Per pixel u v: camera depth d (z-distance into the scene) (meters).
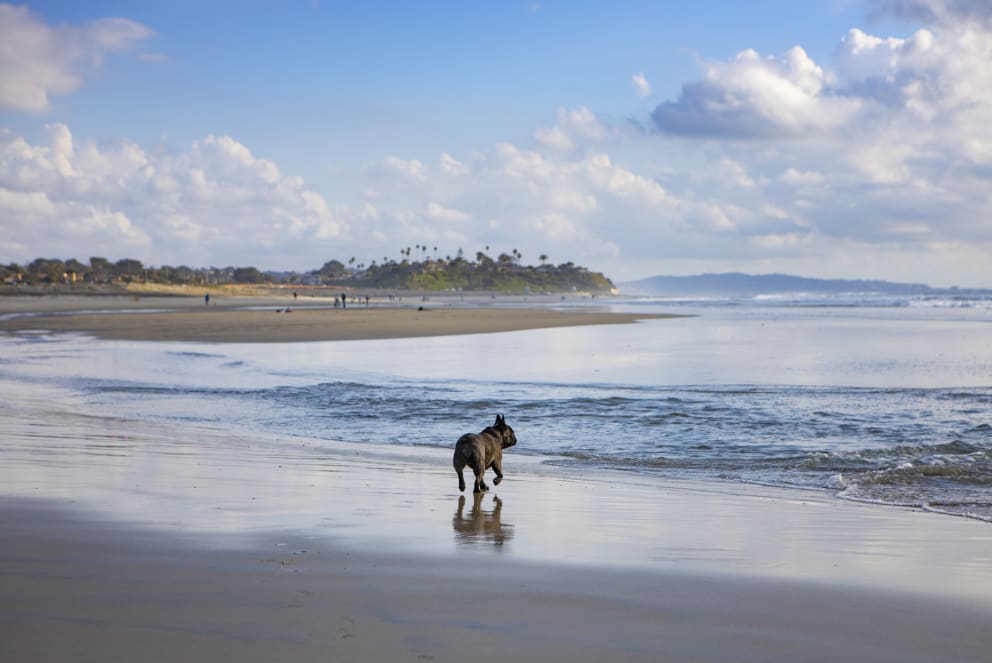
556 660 3.81
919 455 11.75
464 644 3.96
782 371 25.09
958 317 67.94
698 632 4.27
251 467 9.82
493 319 66.00
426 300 194.50
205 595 4.57
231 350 34.06
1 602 4.33
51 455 10.14
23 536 5.76
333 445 12.53
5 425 13.14
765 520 7.61
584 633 4.20
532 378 23.00
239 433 13.54
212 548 5.65
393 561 5.52
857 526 7.44
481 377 23.31
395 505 7.83
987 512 8.31
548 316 73.31
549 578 5.22
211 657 3.68
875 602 4.92
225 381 21.91
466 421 15.30
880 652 4.07
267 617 4.25
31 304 114.94
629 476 10.40
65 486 7.95
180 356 30.56
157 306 110.25
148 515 6.68
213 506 7.23
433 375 23.89
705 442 13.13
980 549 6.53
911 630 4.42
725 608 4.71
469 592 4.84
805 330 49.00
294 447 12.06
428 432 14.16
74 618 4.12
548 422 15.14
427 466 10.74
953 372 24.67
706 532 6.96
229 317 67.62
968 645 4.20
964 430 14.02
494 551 5.96
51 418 14.42
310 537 6.15
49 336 43.41
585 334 46.03
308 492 8.27
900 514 8.13
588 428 14.51
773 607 4.76
